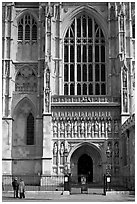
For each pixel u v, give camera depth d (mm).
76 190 66500
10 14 84875
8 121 80125
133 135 66562
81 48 85125
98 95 80188
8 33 84125
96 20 86250
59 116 79188
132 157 67250
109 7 85062
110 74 82812
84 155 81438
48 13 83000
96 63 85000
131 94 81688
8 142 79312
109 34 84438
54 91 82375
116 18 83875
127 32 84062
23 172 79625
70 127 79000
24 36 86625
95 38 85875
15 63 85062
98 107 79438
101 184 74688
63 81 83500
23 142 81312
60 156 77875
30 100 81812
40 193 60719
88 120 79188
